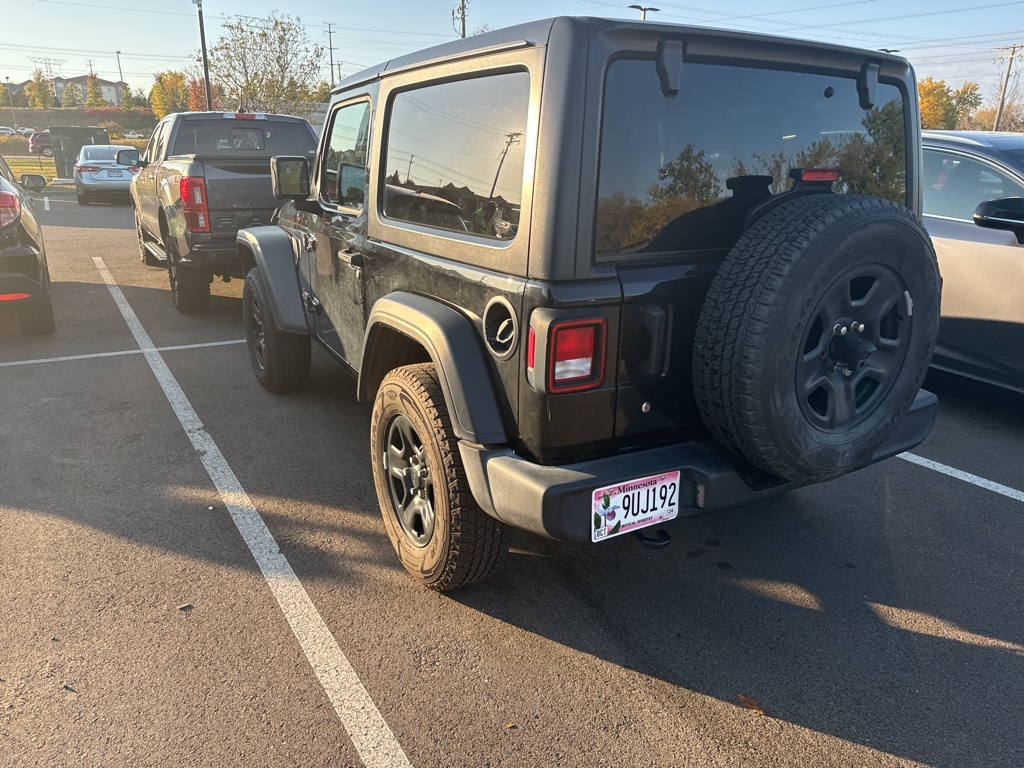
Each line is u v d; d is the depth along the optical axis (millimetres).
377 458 3125
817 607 2971
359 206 3533
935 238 4984
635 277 2320
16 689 2471
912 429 2875
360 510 3672
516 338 2324
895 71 2818
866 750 2273
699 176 2418
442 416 2639
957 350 4922
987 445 4523
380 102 3236
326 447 4395
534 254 2225
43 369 5812
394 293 2961
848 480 4070
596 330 2268
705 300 2340
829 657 2682
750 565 3260
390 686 2512
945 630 2832
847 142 2766
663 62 2252
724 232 2510
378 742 2281
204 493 3826
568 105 2145
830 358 2430
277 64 32375
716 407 2326
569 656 2670
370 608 2920
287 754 2232
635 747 2273
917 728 2355
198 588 3033
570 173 2166
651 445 2541
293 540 3395
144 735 2291
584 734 2322
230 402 5113
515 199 2340
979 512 3721
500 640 2746
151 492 3828
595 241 2246
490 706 2432
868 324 2463
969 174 4949
